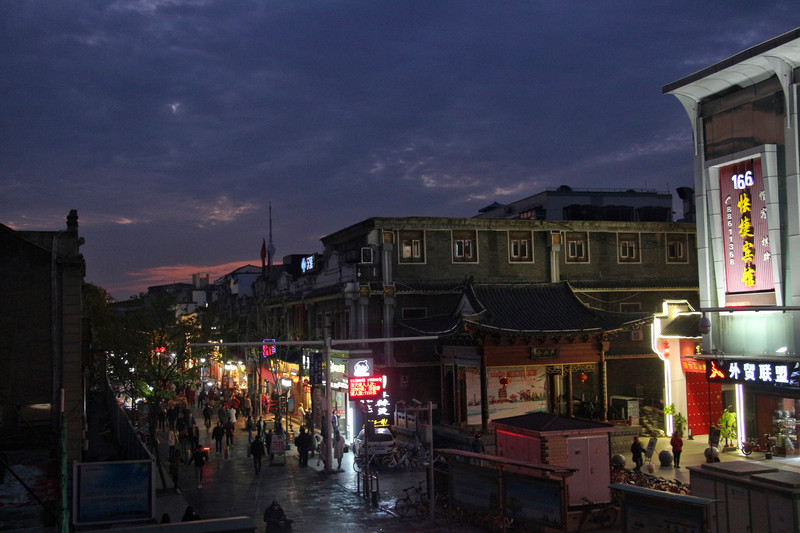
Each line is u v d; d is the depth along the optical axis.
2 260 24.44
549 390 40.28
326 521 24.22
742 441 33.59
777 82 30.39
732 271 32.62
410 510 25.53
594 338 39.66
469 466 22.38
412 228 44.53
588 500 23.33
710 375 33.19
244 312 73.69
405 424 38.66
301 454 35.09
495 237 46.12
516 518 20.80
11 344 24.16
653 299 48.78
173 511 25.83
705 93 33.75
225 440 41.59
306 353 48.09
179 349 37.62
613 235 48.50
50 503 17.50
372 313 43.78
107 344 41.66
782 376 29.61
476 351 37.72
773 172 30.28
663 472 31.06
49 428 23.97
